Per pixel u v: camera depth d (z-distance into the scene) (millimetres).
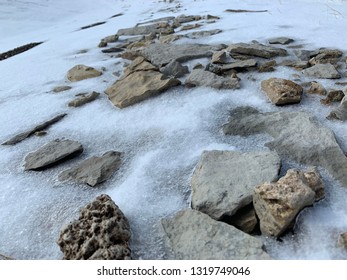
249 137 2963
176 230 2133
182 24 7301
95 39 7070
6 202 2553
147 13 10008
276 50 4648
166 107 3562
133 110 3604
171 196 2441
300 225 2072
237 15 7379
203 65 4508
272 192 2055
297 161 2590
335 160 2512
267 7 7836
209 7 9039
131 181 2607
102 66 5031
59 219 2350
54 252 2113
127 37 6930
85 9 13484
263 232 2076
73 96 4160
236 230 2051
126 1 14320
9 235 2262
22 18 10984
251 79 3969
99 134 3301
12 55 6965
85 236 2020
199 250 1982
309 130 2840
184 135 3096
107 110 3705
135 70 4293
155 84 3871
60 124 3564
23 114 3871
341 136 2852
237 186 2320
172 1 11773
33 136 3410
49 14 11977
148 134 3186
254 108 3400
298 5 7609
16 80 4996
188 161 2762
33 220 2369
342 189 2305
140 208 2352
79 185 2637
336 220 2090
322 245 1957
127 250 1975
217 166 2539
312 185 2203
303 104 3369
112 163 2814
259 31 5844
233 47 4750
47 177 2791
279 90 3428
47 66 5473
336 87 3613
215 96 3678
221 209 2189
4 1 12047
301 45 4969
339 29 5531
